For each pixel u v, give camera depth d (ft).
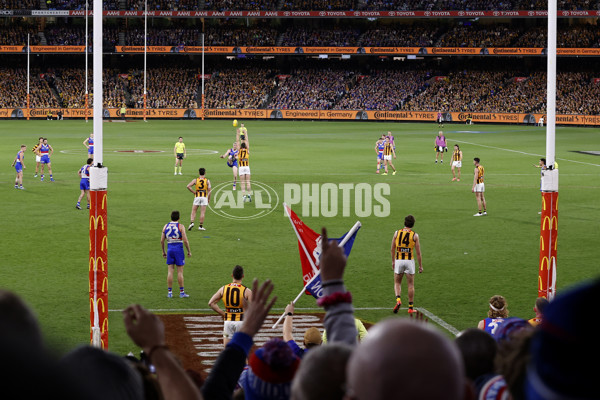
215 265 81.66
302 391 8.38
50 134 279.49
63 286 71.61
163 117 390.21
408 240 64.39
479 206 114.62
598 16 356.79
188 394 9.37
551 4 58.18
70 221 106.83
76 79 399.85
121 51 385.91
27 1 384.88
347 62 414.00
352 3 386.32
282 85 403.54
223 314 54.90
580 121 351.87
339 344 8.80
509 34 386.11
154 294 70.13
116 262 82.53
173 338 57.16
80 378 4.33
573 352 5.03
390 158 166.81
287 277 76.59
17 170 139.13
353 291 71.82
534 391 5.31
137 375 6.55
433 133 303.48
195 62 418.92
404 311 65.41
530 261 84.69
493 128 338.13
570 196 135.74
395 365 5.79
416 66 408.87
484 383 11.05
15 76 396.37
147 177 156.35
